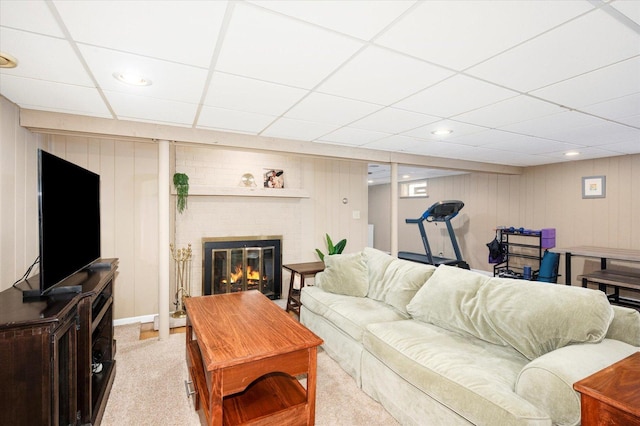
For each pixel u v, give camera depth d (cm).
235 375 158
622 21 134
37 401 136
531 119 281
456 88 212
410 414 181
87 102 242
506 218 606
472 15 131
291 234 466
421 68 182
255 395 180
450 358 175
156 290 373
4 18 133
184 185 375
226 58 170
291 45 157
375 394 212
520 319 180
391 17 132
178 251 389
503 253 555
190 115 276
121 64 177
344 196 511
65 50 161
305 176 478
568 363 137
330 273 319
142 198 364
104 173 348
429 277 254
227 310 233
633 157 446
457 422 153
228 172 422
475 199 662
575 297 167
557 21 135
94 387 204
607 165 473
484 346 193
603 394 101
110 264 251
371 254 328
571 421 125
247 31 144
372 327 223
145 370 254
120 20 135
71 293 174
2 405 133
